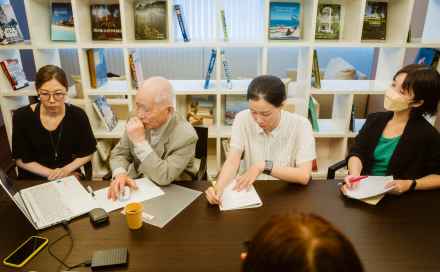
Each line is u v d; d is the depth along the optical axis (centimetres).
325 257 37
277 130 165
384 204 136
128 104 274
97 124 278
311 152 159
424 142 151
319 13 259
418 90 143
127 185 149
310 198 140
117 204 135
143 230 119
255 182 153
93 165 275
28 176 197
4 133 401
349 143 360
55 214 127
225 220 125
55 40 255
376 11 258
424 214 129
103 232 118
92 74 259
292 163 174
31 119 187
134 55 257
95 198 139
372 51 496
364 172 171
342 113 277
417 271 100
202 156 189
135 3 257
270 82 136
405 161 156
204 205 135
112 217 126
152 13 258
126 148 171
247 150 174
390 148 163
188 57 512
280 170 148
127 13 244
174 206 134
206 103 290
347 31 261
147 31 261
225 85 278
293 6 257
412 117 155
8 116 258
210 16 479
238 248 110
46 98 173
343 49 499
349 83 281
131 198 139
